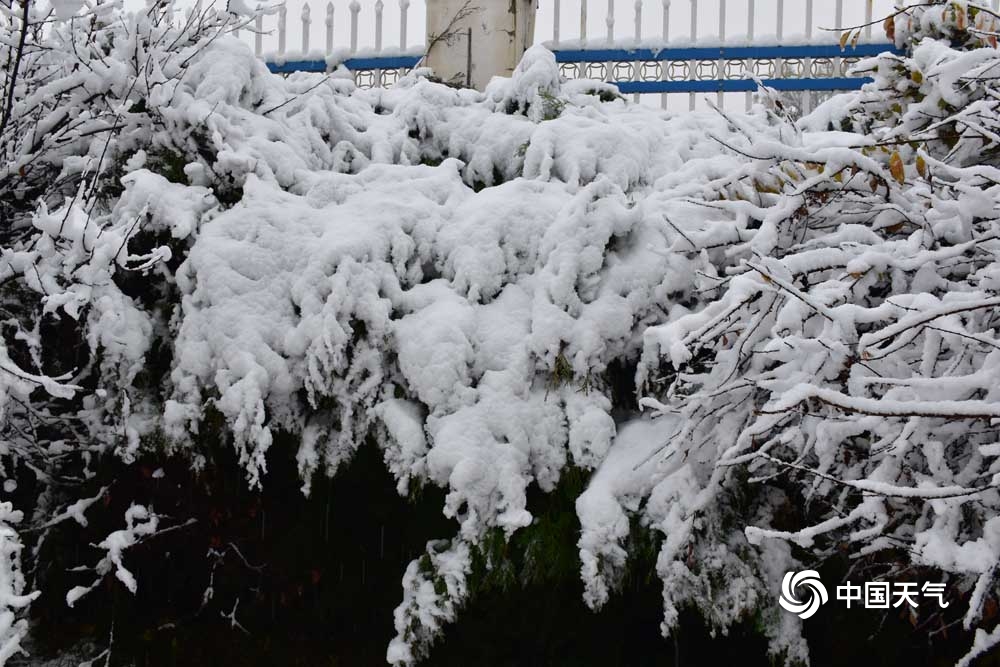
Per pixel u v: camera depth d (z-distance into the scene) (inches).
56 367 170.1
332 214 166.4
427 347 150.6
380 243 160.1
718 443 139.2
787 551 141.2
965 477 127.2
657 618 143.3
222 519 162.1
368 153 194.4
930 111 152.7
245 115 179.9
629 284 157.5
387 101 213.6
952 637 135.4
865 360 117.2
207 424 151.0
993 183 150.9
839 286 132.4
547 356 151.6
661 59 255.9
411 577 145.2
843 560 140.0
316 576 163.2
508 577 140.4
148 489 161.8
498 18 256.5
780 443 136.1
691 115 206.1
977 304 108.7
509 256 163.0
